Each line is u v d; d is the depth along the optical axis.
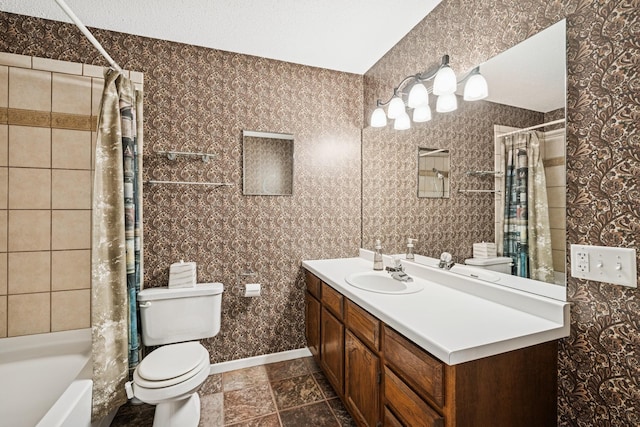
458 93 1.57
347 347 1.62
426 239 1.83
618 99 0.94
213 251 2.15
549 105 1.14
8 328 1.79
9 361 1.66
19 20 1.80
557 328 1.06
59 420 1.20
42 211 1.84
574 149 1.06
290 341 2.36
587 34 1.01
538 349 1.06
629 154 0.91
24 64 1.79
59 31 1.86
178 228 2.07
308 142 2.39
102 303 1.58
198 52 2.11
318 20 1.85
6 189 1.78
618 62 0.93
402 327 1.10
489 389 0.97
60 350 1.79
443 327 1.06
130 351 1.75
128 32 1.95
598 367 1.00
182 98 2.07
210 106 2.13
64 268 1.89
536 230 1.20
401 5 1.72
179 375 1.47
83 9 1.73
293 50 2.18
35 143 1.82
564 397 1.10
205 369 1.58
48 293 1.86
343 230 2.50
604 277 0.98
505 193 1.33
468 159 1.52
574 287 1.07
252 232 2.24
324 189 2.44
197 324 1.95
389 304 1.32
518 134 1.26
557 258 1.12
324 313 1.96
